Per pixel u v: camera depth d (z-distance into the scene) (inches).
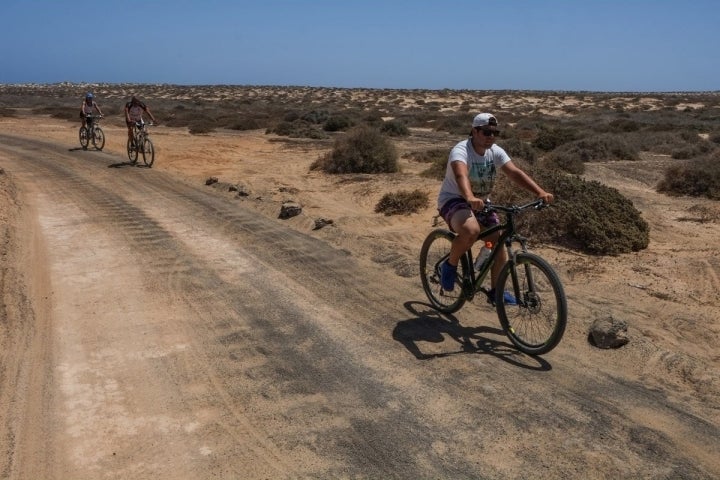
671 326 216.4
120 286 245.8
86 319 211.3
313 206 457.7
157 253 293.4
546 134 973.2
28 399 156.9
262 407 154.4
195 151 820.6
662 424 145.9
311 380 168.6
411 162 810.2
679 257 308.0
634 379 169.9
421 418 148.6
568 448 135.8
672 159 833.5
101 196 437.4
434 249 230.5
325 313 218.7
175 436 141.8
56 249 297.0
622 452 134.3
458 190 193.9
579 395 159.9
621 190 551.8
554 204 330.0
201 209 396.8
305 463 131.3
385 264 278.8
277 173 650.8
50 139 904.9
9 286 237.6
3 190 424.8
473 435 141.2
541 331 188.4
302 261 282.7
